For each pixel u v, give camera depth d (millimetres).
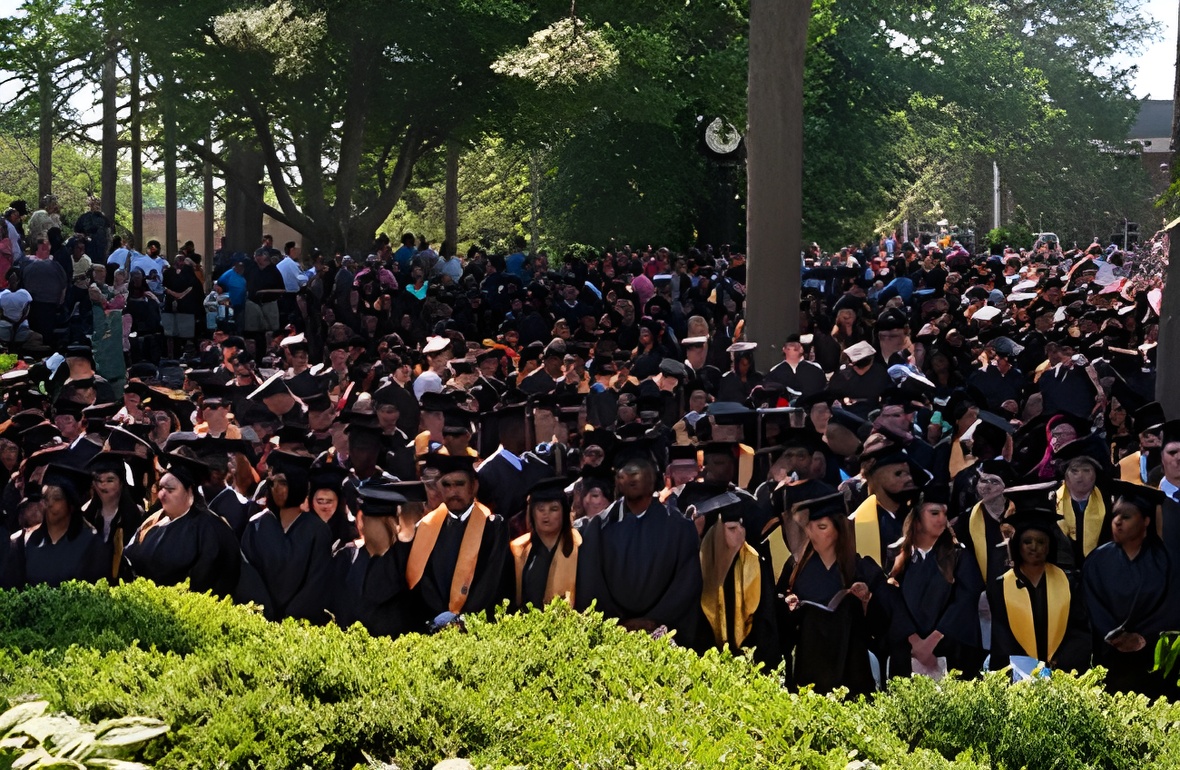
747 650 6543
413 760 5223
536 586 8172
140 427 11531
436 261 28469
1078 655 7875
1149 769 5602
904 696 6008
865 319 18234
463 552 8133
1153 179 68500
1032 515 7754
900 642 8047
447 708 5480
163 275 25109
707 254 30328
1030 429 11445
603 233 43750
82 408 11508
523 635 6625
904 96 47125
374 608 8109
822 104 44500
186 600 7023
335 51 35469
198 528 8219
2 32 36188
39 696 5379
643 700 5914
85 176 75812
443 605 8148
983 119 51094
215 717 5250
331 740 5242
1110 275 24672
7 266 22203
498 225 63719
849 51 44750
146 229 91000
